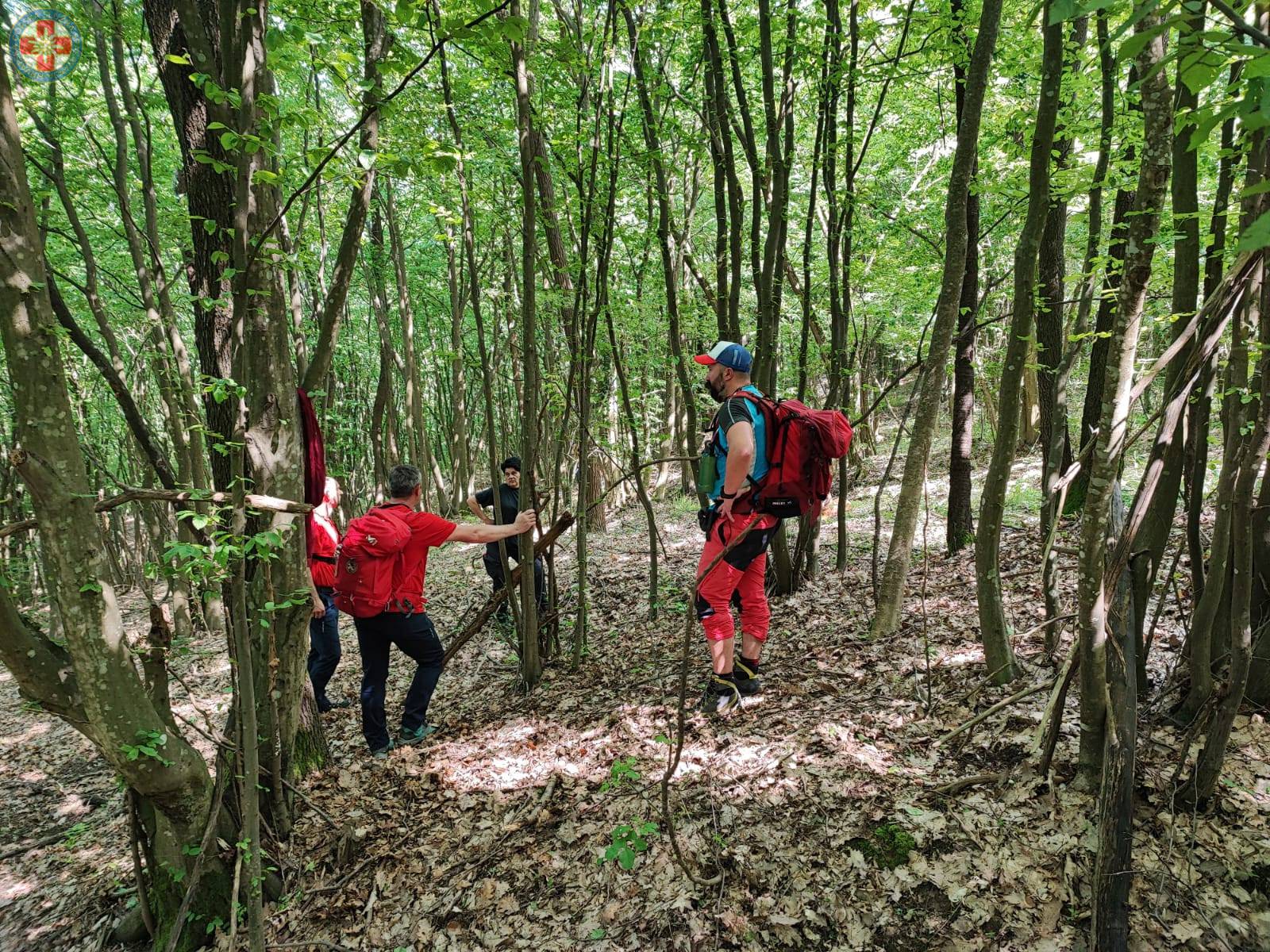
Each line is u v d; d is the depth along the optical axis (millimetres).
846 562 5691
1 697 7297
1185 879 2055
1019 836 2316
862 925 2234
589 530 9844
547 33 5633
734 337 4965
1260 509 2164
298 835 3311
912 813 2533
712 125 5160
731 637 3549
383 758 3959
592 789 3221
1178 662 2652
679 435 11977
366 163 2490
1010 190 5074
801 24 4770
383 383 11430
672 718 3639
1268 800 2176
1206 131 1118
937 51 4457
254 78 2369
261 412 2893
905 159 8383
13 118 1981
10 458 2098
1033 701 2939
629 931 2457
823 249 10336
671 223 5965
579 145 4555
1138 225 1822
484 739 3988
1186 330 1816
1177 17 1052
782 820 2699
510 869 2867
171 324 6348
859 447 10383
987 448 11922
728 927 2361
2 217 1979
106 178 6367
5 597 2230
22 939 3318
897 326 8766
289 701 3348
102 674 2320
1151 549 2461
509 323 9016
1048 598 3148
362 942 2723
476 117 6047
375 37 3283
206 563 2150
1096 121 4648
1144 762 2418
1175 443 2383
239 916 2879
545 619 4973
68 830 4332
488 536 4156
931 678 3414
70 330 2961
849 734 3092
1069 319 5887
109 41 6492
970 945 2084
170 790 2619
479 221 8141
